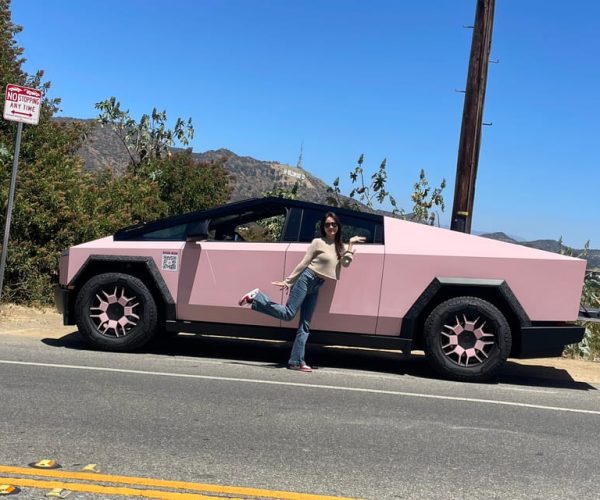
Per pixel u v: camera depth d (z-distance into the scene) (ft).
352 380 21.74
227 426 15.90
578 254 31.68
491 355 21.71
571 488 12.96
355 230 22.93
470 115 29.37
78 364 21.76
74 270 24.00
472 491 12.59
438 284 21.88
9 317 30.25
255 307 21.83
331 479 12.87
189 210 50.06
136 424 15.71
